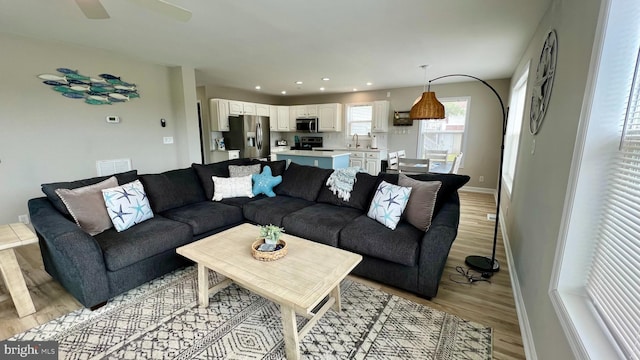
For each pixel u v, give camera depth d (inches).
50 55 130.7
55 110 134.8
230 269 67.4
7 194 124.4
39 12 96.7
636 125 39.4
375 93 273.4
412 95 254.5
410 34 117.3
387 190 100.7
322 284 61.5
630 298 36.1
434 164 218.7
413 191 97.7
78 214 88.0
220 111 247.0
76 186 97.1
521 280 82.5
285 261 71.0
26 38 123.3
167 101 179.2
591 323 42.2
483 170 234.5
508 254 111.7
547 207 63.5
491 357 63.0
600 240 46.1
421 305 81.7
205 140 258.2
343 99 294.2
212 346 66.2
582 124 46.3
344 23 106.0
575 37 56.6
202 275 78.5
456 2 88.7
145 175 115.0
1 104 120.0
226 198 131.0
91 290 76.5
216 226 110.8
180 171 128.1
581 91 49.4
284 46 134.0
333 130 292.8
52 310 79.0
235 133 254.5
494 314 77.8
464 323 73.9
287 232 107.4
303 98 321.4
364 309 79.8
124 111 159.6
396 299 84.6
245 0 87.2
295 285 61.0
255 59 157.9
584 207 47.1
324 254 74.7
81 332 70.4
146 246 87.1
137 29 112.3
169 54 148.9
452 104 241.9
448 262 108.5
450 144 247.1
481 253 116.2
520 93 157.0
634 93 40.1
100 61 147.6
